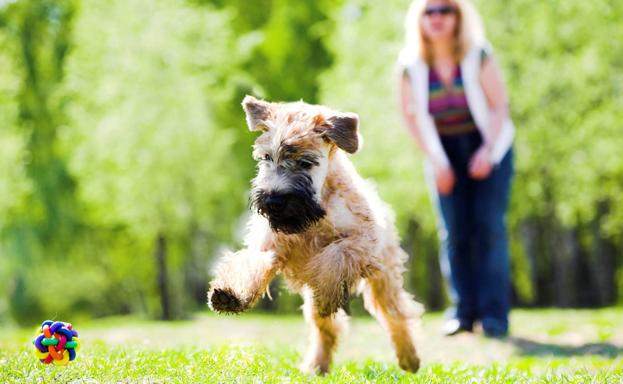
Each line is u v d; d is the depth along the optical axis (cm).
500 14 1592
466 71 861
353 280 460
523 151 1606
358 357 768
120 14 1764
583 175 1603
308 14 2316
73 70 1830
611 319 1155
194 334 1042
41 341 428
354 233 488
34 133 2194
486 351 809
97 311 2681
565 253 2039
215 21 1831
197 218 1852
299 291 521
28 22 2211
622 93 1594
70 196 2202
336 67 1884
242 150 2247
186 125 1758
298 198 469
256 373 466
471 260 944
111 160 1780
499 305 920
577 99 1580
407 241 2097
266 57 2311
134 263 2527
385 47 1694
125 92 1738
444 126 896
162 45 1747
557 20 1574
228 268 461
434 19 845
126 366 458
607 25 1575
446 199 927
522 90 1566
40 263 2253
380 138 1664
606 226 1867
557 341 888
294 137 479
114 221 2022
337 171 507
